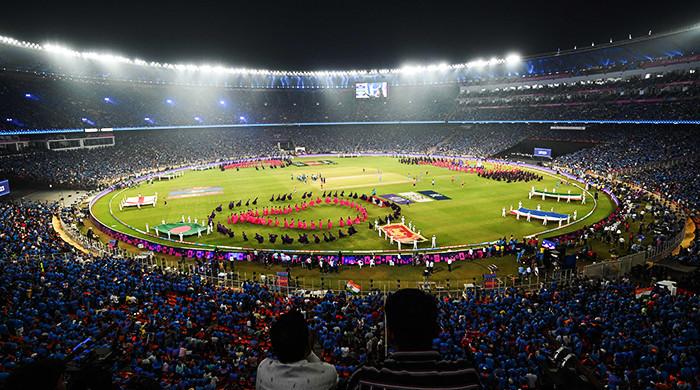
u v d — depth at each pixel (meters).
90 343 22.12
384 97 188.12
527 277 45.66
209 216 67.00
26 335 25.02
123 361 22.17
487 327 27.17
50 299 31.02
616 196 77.06
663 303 29.56
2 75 112.00
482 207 75.25
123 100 152.25
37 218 63.47
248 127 182.50
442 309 31.31
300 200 83.06
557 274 44.75
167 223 67.25
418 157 148.88
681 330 24.98
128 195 89.31
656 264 42.38
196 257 52.34
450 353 21.33
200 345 25.39
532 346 23.64
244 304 33.56
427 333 4.55
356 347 24.94
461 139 160.75
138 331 26.91
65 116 124.31
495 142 148.75
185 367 21.62
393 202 78.44
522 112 153.88
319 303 34.56
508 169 118.88
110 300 32.56
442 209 74.44
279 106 198.12
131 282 36.41
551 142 134.25
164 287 36.81
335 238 58.62
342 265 50.31
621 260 43.78
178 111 164.62
